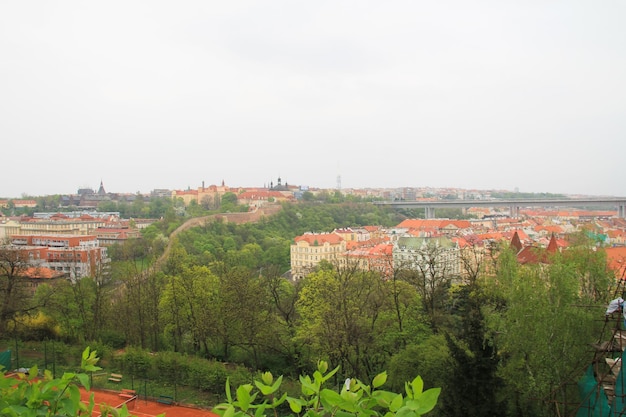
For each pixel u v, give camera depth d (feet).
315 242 553.23
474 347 112.57
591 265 155.02
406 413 22.99
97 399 160.45
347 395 24.90
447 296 230.07
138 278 248.93
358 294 198.90
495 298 176.65
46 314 237.04
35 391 29.66
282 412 147.54
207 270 237.25
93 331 235.61
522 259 322.75
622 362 95.14
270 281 234.79
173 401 160.76
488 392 108.88
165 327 232.32
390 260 308.81
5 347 209.77
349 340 171.73
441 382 126.52
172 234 584.40
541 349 125.70
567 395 128.06
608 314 111.65
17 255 241.35
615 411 96.48
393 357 149.18
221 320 199.41
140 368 184.55
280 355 204.74
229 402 25.58
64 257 463.42
